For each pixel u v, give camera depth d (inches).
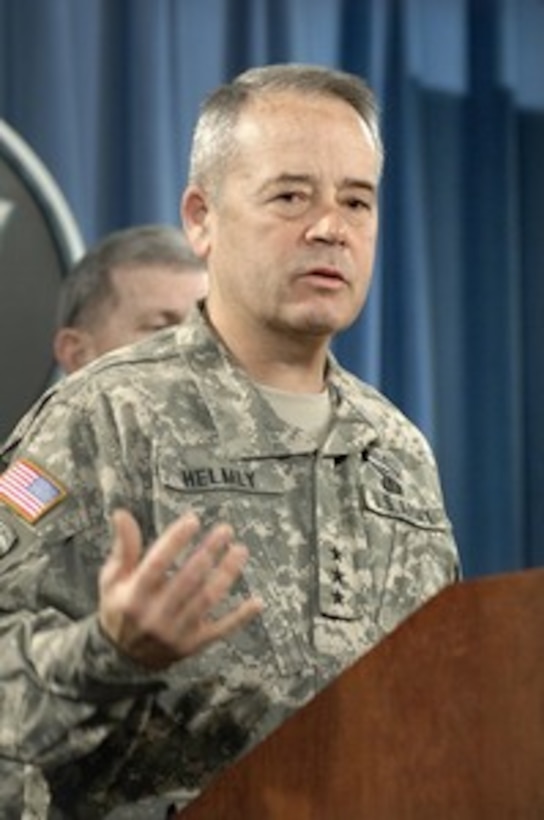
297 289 185.0
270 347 190.4
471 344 387.5
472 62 395.9
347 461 191.0
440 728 150.4
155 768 175.3
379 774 151.9
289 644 178.7
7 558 175.9
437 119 389.1
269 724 176.2
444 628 151.2
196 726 175.0
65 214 299.1
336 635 181.0
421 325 377.1
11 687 163.9
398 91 382.0
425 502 195.0
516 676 148.4
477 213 391.2
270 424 187.9
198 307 195.0
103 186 341.7
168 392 186.4
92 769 175.3
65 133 336.2
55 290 297.7
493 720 148.7
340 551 185.0
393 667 152.4
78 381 187.6
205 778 175.6
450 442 383.2
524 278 397.4
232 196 188.9
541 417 395.2
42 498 178.1
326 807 153.2
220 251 190.9
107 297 276.8
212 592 150.9
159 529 179.3
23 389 295.0
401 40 382.6
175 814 164.4
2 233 296.8
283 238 185.0
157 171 344.5
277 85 190.1
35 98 335.6
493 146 394.0
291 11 365.4
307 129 186.9
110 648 155.9
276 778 154.8
